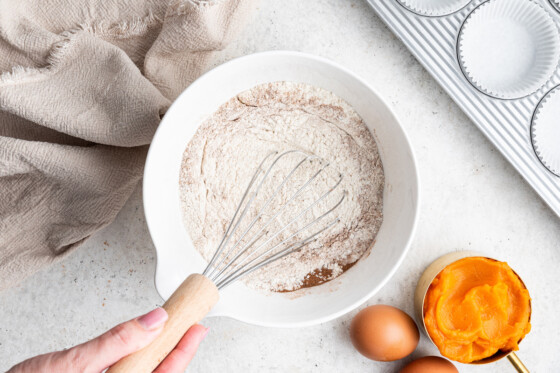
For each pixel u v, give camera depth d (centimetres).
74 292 58
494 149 58
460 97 56
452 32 55
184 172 52
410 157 49
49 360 40
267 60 49
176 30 50
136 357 40
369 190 53
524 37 56
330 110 52
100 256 58
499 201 58
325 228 51
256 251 52
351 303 48
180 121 49
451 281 56
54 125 50
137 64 55
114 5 52
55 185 52
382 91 58
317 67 49
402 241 49
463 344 54
